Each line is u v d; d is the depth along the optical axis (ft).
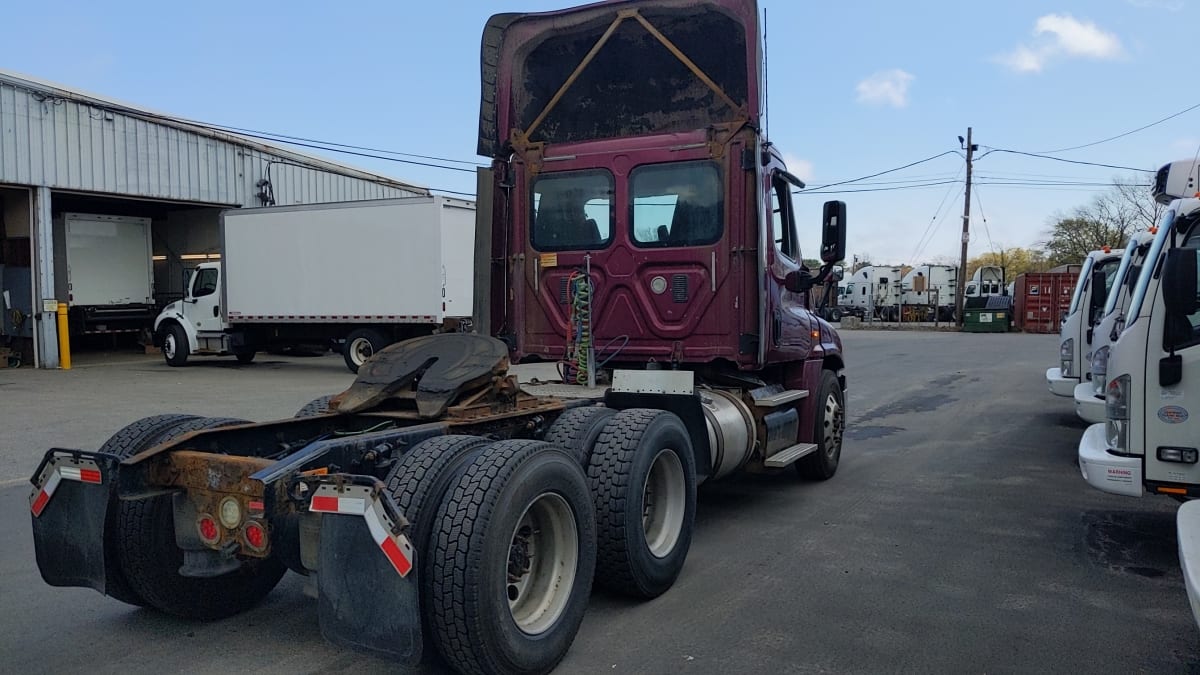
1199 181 20.48
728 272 20.36
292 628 14.67
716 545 19.40
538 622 12.69
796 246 24.41
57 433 34.24
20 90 61.46
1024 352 83.97
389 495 11.27
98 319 78.79
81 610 15.48
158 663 13.17
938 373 62.49
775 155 22.20
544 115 23.53
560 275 22.16
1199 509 12.55
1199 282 15.76
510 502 11.80
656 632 14.28
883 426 37.91
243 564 14.16
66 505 13.58
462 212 60.03
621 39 22.50
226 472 12.59
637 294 21.30
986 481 26.23
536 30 22.76
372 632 10.79
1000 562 18.01
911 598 15.81
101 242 79.15
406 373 16.03
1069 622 14.60
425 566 11.46
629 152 21.30
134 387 51.72
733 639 13.94
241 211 64.49
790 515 22.08
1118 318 25.73
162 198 71.31
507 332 22.90
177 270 90.07
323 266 61.67
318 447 12.51
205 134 74.38
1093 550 18.88
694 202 20.72
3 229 71.15
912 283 174.40
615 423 16.05
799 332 23.48
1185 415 15.98
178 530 13.29
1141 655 13.24
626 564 15.08
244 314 64.80
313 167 84.89
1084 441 18.49
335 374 61.62
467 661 11.52
